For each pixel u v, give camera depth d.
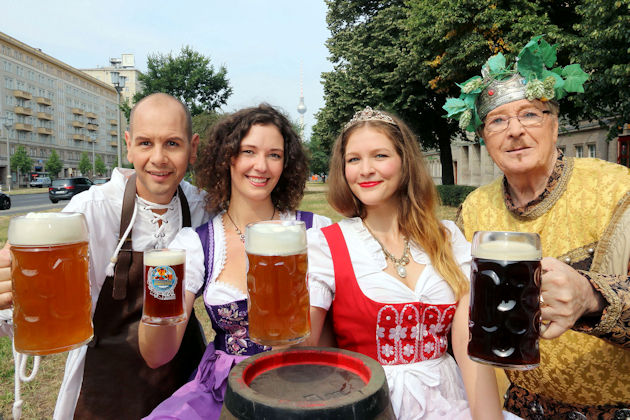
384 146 1.72
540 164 1.81
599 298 1.27
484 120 1.95
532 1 13.09
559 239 1.82
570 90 1.78
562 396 1.79
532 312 1.11
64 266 1.23
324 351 1.24
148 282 1.47
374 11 19.41
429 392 1.60
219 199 2.22
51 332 1.22
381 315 1.66
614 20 8.81
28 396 3.23
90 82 88.81
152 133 1.97
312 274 1.70
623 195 1.68
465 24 13.03
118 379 2.12
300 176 2.31
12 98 66.62
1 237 9.62
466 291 1.70
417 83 16.48
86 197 2.14
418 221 1.79
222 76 23.33
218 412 1.70
